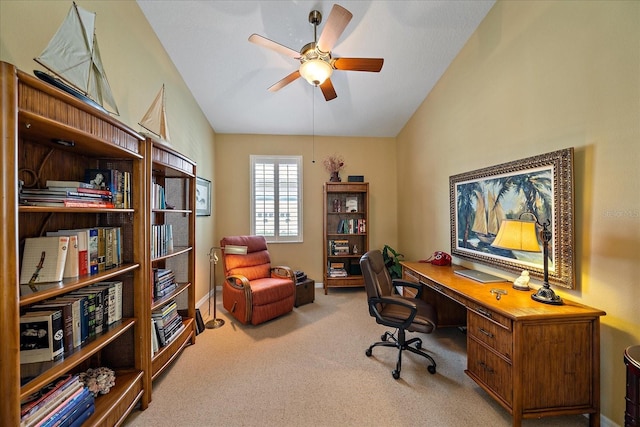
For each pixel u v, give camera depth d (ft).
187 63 8.88
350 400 5.56
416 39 8.30
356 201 14.03
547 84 5.80
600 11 4.75
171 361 6.56
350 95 11.03
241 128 13.25
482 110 7.87
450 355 7.41
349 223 13.71
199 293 11.12
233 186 13.67
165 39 7.90
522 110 6.47
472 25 7.89
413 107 11.98
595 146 4.86
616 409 4.55
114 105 4.79
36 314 3.72
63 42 3.66
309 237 14.19
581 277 5.14
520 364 4.58
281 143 14.02
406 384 6.11
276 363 6.95
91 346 4.21
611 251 4.63
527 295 5.73
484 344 5.42
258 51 8.51
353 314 10.41
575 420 5.01
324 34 5.81
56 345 3.78
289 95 10.89
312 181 14.21
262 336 8.49
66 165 4.78
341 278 13.08
